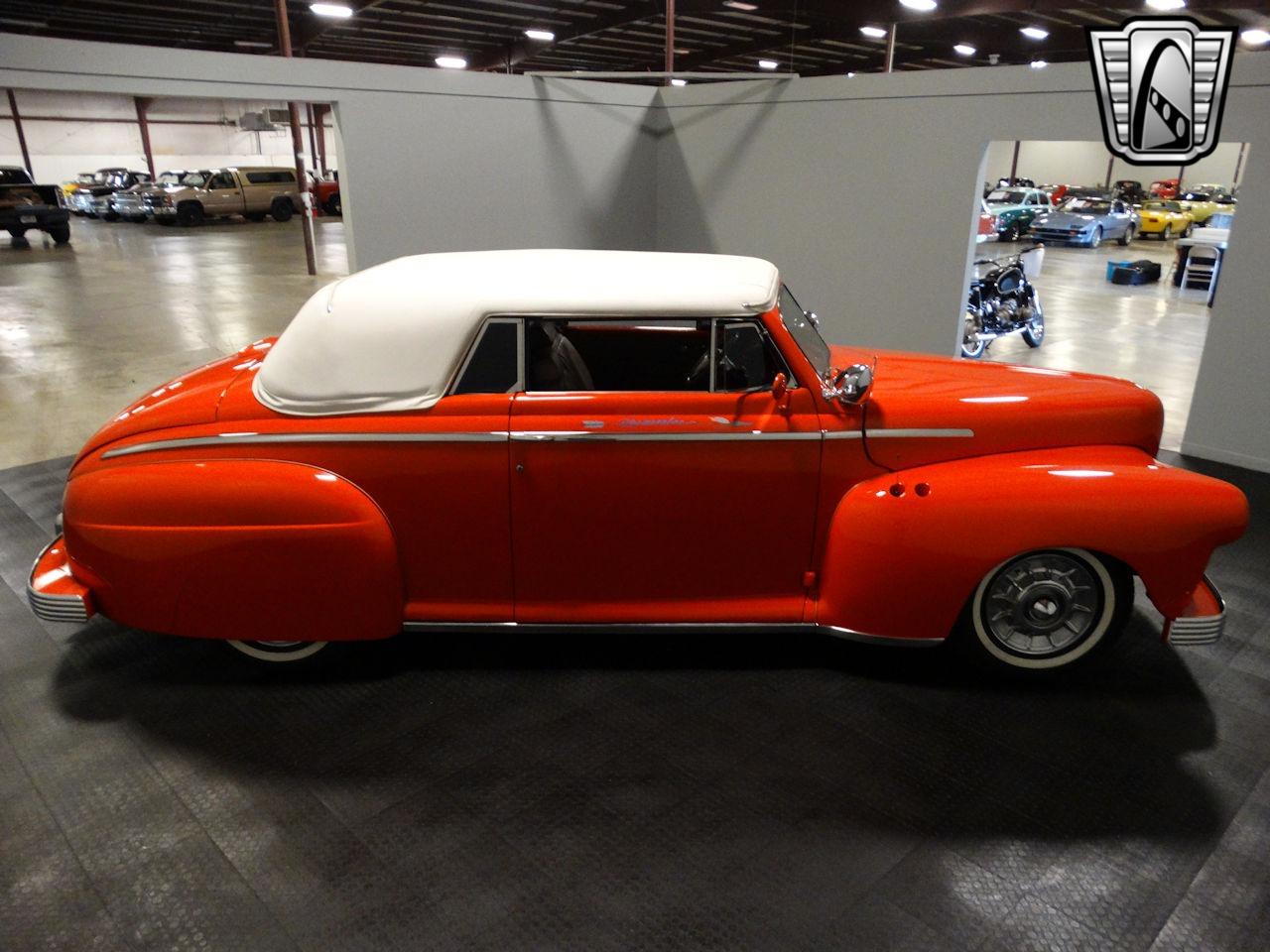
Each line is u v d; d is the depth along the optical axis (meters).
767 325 3.05
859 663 3.47
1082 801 2.73
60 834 2.61
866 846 2.56
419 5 15.87
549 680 3.37
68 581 3.20
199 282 13.34
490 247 8.27
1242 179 5.33
